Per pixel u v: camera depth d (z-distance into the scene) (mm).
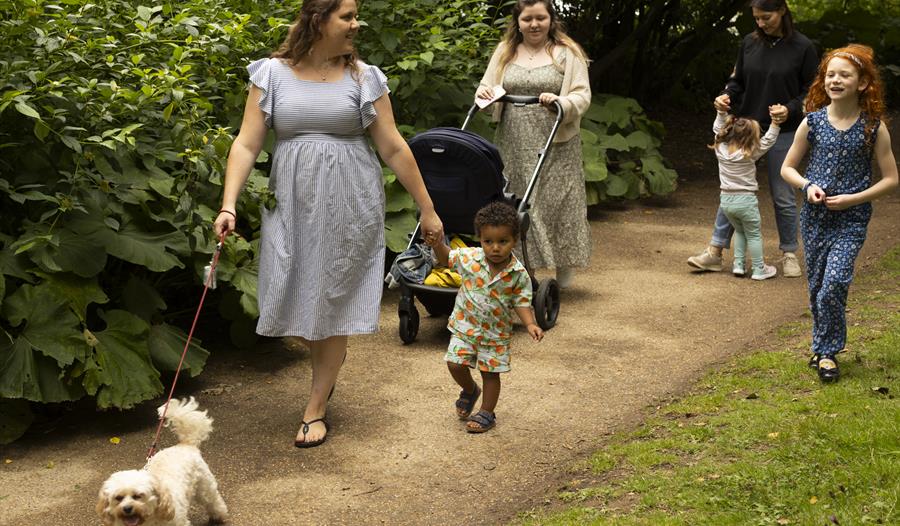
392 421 5031
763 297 7184
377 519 4035
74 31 5297
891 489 3631
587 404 5219
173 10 6328
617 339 6285
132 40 5742
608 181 10359
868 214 4973
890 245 8367
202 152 5152
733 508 3689
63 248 4973
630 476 4141
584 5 12750
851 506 3557
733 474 3953
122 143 5148
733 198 7613
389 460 4586
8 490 4312
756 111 7699
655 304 7070
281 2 7129
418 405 5246
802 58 7531
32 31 5246
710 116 15062
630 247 8922
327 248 4594
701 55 15484
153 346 5277
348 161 4629
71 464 4586
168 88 5184
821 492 3709
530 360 5902
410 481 4371
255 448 4727
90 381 4770
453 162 6055
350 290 4691
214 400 5336
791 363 5359
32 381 4684
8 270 4840
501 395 5355
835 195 4965
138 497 3156
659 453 4344
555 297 6598
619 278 7832
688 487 3902
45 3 5484
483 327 4789
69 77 5203
